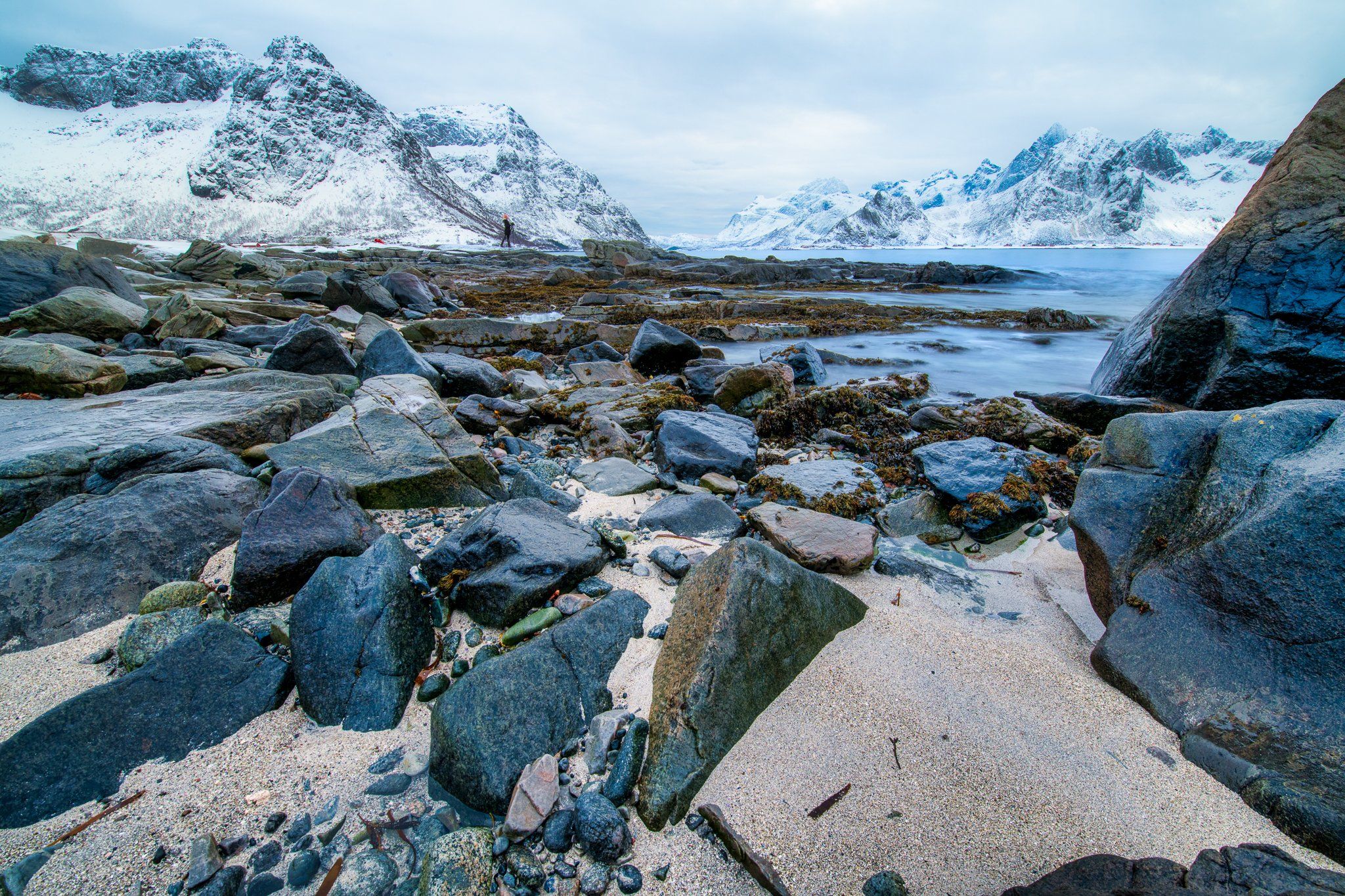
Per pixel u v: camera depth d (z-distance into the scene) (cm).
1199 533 343
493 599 351
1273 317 764
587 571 391
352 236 11575
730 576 315
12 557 349
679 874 233
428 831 247
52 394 677
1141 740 291
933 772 271
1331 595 282
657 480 601
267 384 738
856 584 425
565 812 251
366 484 477
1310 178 799
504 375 987
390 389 660
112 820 246
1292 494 305
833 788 263
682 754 266
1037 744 287
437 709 283
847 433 798
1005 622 389
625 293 2605
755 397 878
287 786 265
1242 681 292
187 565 392
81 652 328
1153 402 823
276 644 336
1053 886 224
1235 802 258
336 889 223
